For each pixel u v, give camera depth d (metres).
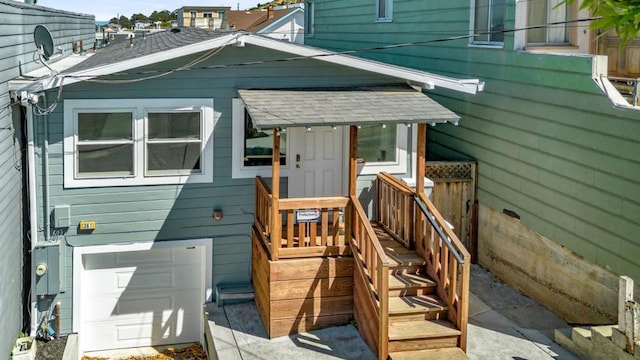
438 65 13.14
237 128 9.87
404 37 14.64
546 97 9.55
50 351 8.92
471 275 11.30
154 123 9.57
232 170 9.95
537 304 9.96
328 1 19.34
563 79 9.12
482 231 11.68
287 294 8.79
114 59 10.48
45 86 8.48
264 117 8.46
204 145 9.80
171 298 10.31
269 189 9.25
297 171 10.28
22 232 8.91
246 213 10.09
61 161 9.27
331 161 10.42
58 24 12.96
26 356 7.98
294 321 8.85
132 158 9.55
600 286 8.52
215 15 71.19
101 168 9.45
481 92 11.51
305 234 9.39
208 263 10.03
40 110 9.05
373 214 10.69
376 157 10.60
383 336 7.85
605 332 7.64
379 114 8.88
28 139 9.02
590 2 3.92
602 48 10.78
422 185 9.22
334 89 9.95
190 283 10.36
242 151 9.95
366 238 8.52
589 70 8.56
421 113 8.99
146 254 10.16
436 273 8.69
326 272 8.89
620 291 7.24
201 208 9.91
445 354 7.88
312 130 10.28
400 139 10.63
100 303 10.03
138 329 10.23
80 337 9.67
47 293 9.19
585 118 8.67
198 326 10.43
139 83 9.41
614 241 8.18
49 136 9.20
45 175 9.22
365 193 10.60
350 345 8.50
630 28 3.70
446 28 12.75
